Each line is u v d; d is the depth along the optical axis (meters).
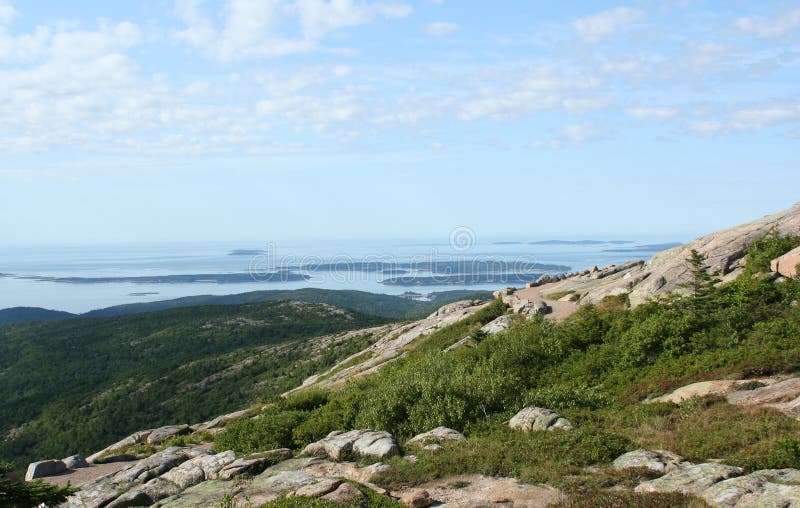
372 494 12.76
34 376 112.00
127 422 83.69
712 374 19.59
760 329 22.72
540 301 41.62
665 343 23.86
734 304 25.72
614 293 37.28
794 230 32.81
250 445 20.92
